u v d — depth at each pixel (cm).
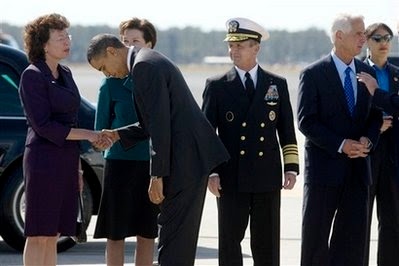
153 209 1386
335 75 1331
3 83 1664
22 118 1655
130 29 1410
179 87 1243
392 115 1325
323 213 1338
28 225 1257
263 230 1343
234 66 1341
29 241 1267
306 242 1346
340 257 1347
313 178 1337
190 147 1245
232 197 1330
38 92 1243
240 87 1328
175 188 1244
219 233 1346
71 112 1272
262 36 1330
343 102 1330
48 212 1255
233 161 1328
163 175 1226
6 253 1664
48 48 1257
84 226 1303
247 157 1323
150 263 1406
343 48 1330
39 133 1244
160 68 1227
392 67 1451
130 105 1366
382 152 1400
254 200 1338
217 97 1330
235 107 1326
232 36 1323
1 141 1641
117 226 1373
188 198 1252
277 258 1352
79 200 1291
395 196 1402
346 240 1345
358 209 1339
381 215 1419
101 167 1664
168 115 1227
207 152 1255
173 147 1241
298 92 1347
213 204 2183
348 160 1334
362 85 1335
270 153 1332
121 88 1370
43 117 1241
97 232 1385
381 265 1425
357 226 1340
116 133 1291
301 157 2942
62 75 1279
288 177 1350
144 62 1225
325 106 1330
